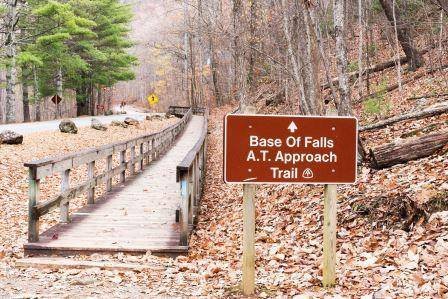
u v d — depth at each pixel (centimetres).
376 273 532
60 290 557
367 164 942
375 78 2312
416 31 2322
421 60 2139
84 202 1230
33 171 750
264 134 496
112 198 1140
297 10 1509
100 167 1766
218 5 2244
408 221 644
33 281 600
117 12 4897
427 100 1502
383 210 695
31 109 7888
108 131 2667
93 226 871
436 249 543
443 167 753
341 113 997
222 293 531
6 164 1480
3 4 2762
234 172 495
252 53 2047
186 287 573
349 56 2797
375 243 629
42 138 2045
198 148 1068
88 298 515
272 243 760
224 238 845
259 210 996
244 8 2017
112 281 600
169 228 868
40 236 795
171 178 1466
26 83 4250
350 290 497
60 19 3475
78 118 3809
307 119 501
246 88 2105
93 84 5031
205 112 4444
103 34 4703
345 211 762
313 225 778
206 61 5509
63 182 877
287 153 500
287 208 929
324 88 2336
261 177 498
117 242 768
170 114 4509
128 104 12019
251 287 518
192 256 730
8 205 1148
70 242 760
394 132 1202
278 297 501
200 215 1095
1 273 636
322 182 505
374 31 3028
